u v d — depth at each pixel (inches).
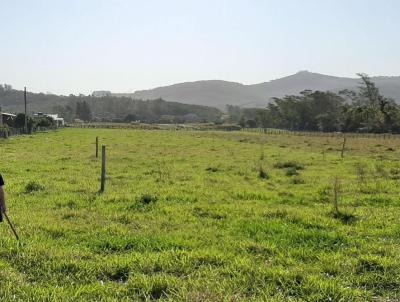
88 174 935.7
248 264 333.7
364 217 514.9
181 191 716.7
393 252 367.2
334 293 281.7
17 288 280.8
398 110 4407.0
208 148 1839.3
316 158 1366.9
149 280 297.3
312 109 5826.8
